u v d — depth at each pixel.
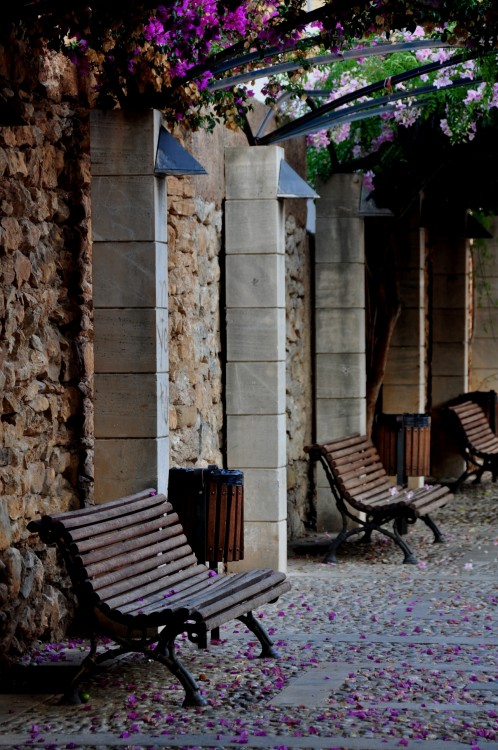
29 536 7.55
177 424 9.60
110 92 8.05
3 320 7.16
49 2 7.04
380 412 15.68
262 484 10.59
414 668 7.23
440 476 17.70
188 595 7.01
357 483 11.74
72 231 8.17
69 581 8.11
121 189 8.02
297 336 12.82
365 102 10.81
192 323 9.87
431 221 15.60
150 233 8.01
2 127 7.14
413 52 11.77
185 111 8.31
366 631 8.39
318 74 12.48
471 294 19.17
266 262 10.54
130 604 6.61
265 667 7.28
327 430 13.12
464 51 8.96
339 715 6.18
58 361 8.00
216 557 8.68
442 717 6.14
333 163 13.12
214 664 7.40
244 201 10.55
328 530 13.18
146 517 7.31
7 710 6.41
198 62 8.16
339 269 13.05
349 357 13.07
